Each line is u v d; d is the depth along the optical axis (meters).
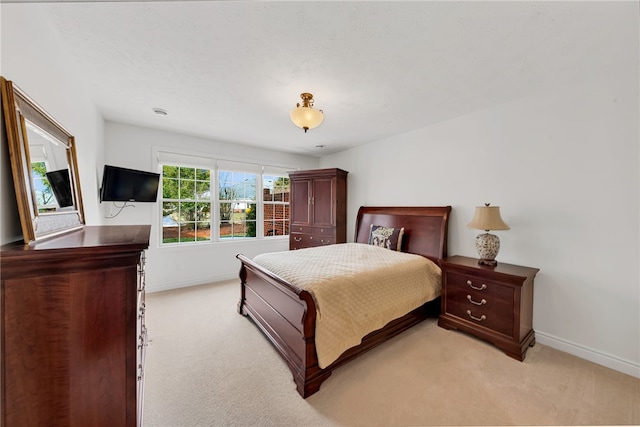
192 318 2.77
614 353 1.97
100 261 0.91
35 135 1.15
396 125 3.35
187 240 3.96
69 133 1.65
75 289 0.87
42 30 1.37
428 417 1.50
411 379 1.83
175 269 3.79
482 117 2.81
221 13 1.42
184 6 1.36
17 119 0.98
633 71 1.90
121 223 3.33
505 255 2.60
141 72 2.05
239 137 3.95
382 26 1.52
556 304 2.26
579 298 2.14
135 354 0.97
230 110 2.85
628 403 1.60
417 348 2.24
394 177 3.83
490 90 2.35
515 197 2.54
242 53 1.80
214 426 1.43
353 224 4.54
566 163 2.22
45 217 1.17
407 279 2.49
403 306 2.39
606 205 2.02
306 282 1.91
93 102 2.54
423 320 2.79
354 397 1.66
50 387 0.85
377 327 2.14
